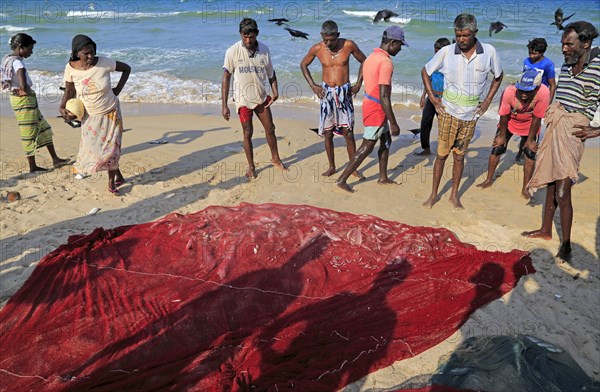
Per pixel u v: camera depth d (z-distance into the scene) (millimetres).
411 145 8961
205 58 16547
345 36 19672
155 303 4457
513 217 6199
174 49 18047
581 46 4859
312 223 5727
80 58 6023
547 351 3896
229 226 5668
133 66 15711
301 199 6621
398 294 4625
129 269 4934
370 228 5633
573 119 5051
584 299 4680
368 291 4656
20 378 3645
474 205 6512
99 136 6305
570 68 5082
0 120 10297
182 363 3775
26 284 4664
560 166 5129
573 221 6086
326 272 4922
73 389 3541
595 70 4883
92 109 6195
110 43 19422
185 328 4168
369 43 18266
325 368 3818
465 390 3473
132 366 3787
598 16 24078
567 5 27688
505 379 3496
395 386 3660
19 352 3887
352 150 7219
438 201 6621
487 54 5719
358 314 4367
